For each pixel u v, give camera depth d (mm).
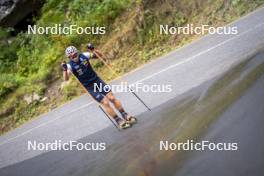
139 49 27812
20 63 32875
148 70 24172
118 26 29922
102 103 16672
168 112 16094
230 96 11234
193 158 9664
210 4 27391
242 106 10375
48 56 31000
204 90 15484
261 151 8453
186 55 23172
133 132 16062
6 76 31984
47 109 27672
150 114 17312
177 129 12539
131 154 13703
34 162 19594
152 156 11867
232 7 26125
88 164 15734
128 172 11953
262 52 13078
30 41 33719
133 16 29281
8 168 20656
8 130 28359
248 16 24156
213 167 8859
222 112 10812
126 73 26188
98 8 31234
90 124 20750
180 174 9367
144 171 11086
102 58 18656
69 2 33781
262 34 20406
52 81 29812
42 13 34688
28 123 26953
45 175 17281
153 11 28812
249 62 12930
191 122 11680
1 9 34406
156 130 14633
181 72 20891
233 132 9664
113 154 15031
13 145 23781
